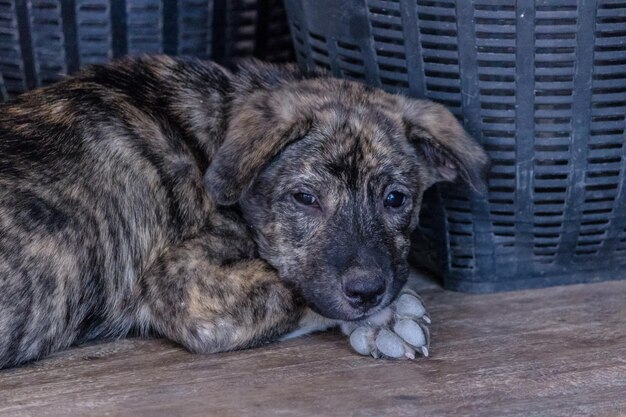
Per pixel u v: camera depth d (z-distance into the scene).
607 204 6.21
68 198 5.55
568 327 5.92
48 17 6.65
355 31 6.15
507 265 6.45
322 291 5.44
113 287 5.69
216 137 5.89
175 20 6.78
